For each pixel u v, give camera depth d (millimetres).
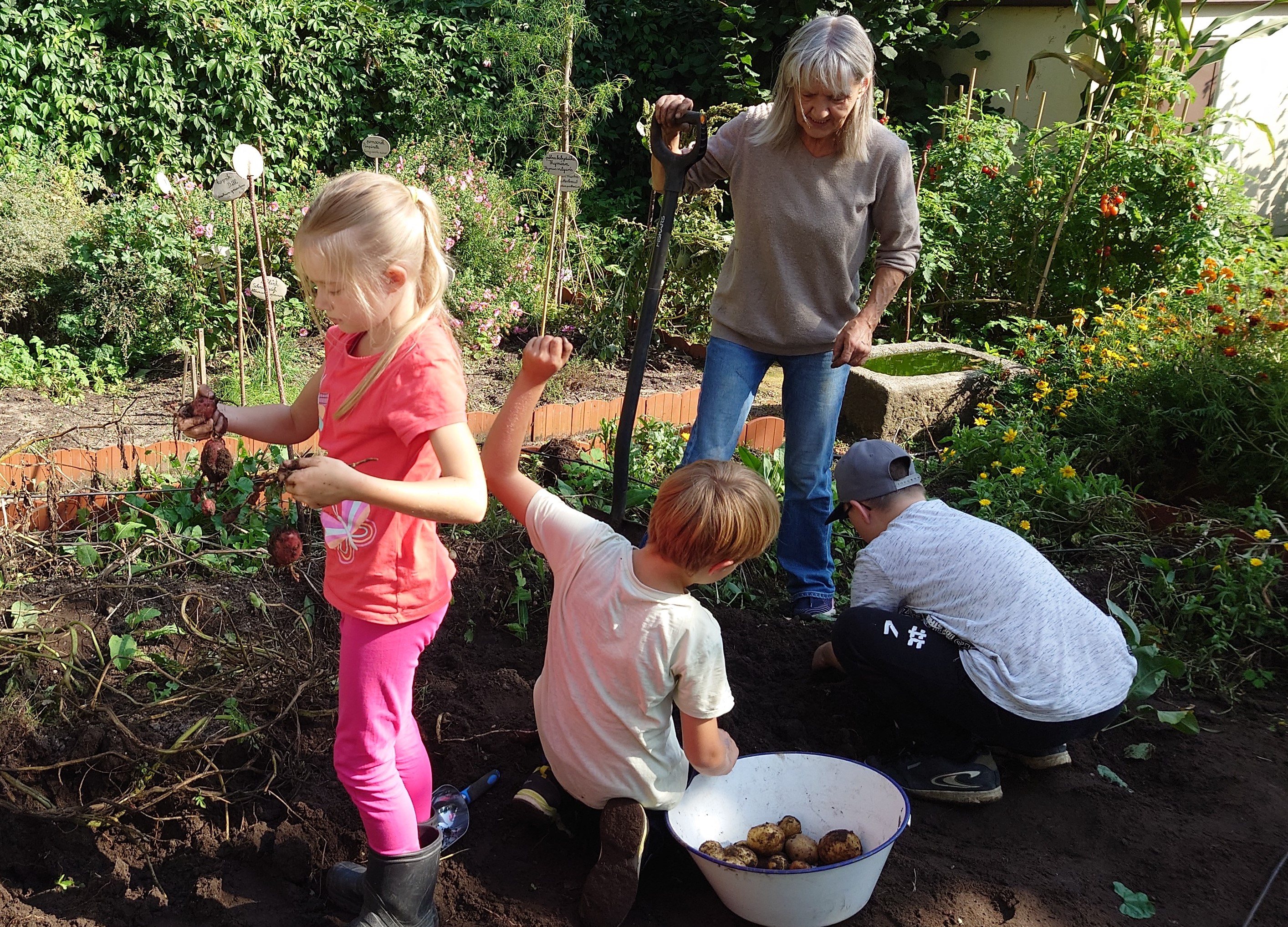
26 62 7676
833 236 3096
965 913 2258
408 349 1803
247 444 4289
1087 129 7344
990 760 2684
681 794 2254
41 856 2217
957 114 8281
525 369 2057
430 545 1920
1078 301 7141
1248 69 8766
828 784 2424
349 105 9328
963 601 2582
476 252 7211
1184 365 5043
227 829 2318
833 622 3453
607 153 10312
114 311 6082
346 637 1913
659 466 4352
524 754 2652
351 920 2131
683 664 2018
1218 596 3559
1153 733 3012
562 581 2123
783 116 2971
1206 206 6969
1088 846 2539
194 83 8414
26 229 6086
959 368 6098
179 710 2576
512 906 2174
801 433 3361
